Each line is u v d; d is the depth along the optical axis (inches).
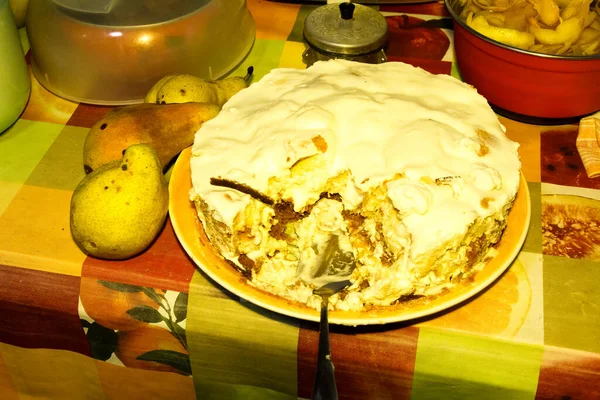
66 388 25.5
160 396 24.7
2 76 25.5
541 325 21.2
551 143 26.5
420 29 31.4
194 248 22.1
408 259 21.2
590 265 22.6
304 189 23.7
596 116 26.6
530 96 25.7
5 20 25.6
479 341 21.1
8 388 25.8
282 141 22.7
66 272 22.9
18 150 26.6
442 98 24.5
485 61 25.6
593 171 25.1
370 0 32.6
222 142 23.4
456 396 22.0
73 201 22.0
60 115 28.1
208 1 28.7
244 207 22.1
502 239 22.2
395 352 21.5
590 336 21.0
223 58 29.3
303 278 22.1
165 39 27.5
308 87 24.5
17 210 24.4
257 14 32.7
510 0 26.8
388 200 22.2
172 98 25.3
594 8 26.7
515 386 21.3
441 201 21.3
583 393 21.0
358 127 23.3
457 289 21.0
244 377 23.2
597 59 23.9
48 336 23.8
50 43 27.5
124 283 22.6
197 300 22.3
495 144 23.0
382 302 21.0
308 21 28.5
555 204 24.4
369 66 25.8
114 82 27.9
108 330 23.0
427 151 22.2
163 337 22.8
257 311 22.0
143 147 22.1
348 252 23.3
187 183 23.8
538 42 25.9
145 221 22.0
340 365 21.9
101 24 27.1
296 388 23.0
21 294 23.0
